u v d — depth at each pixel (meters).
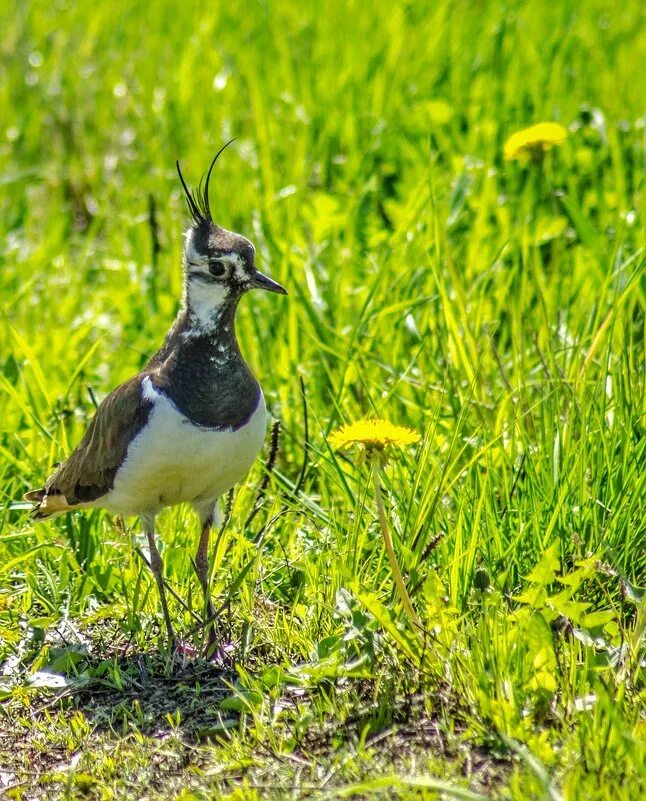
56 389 12.70
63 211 17.36
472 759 7.56
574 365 10.87
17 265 15.58
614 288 11.98
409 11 20.48
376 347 12.55
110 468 9.38
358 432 8.19
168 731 8.35
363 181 15.84
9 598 9.84
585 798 6.91
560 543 9.34
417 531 9.27
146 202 16.61
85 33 21.84
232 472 9.37
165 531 10.88
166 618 9.26
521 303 12.16
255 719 8.09
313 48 19.50
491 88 17.28
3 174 18.22
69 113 19.59
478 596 8.84
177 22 21.42
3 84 20.03
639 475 9.50
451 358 11.69
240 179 16.31
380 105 17.56
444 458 10.16
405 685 8.25
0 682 9.00
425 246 13.08
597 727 7.36
